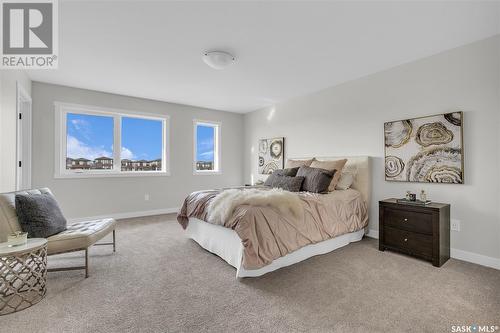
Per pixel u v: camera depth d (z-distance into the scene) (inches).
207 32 97.8
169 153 207.2
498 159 97.7
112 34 98.7
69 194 166.9
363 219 133.3
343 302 73.8
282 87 165.3
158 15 86.4
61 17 87.0
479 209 102.2
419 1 78.8
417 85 121.6
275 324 63.9
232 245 97.3
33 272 75.4
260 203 94.5
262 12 85.0
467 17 87.1
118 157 185.5
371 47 109.8
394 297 76.5
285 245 93.5
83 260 106.1
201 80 152.9
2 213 84.1
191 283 85.8
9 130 115.1
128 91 176.2
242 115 248.5
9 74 115.5
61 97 163.0
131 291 80.4
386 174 132.3
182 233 147.3
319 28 94.9
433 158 114.2
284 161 200.7
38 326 63.0
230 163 243.3
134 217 189.6
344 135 155.3
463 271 95.0
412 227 107.0
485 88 100.9
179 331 61.2
